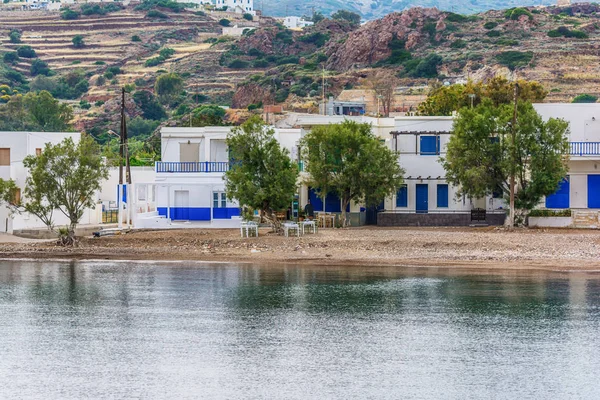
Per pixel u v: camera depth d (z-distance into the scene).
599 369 116.56
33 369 117.06
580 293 161.25
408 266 191.00
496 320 141.50
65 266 195.88
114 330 135.88
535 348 126.00
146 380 112.62
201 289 166.50
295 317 144.12
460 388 109.56
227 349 125.25
